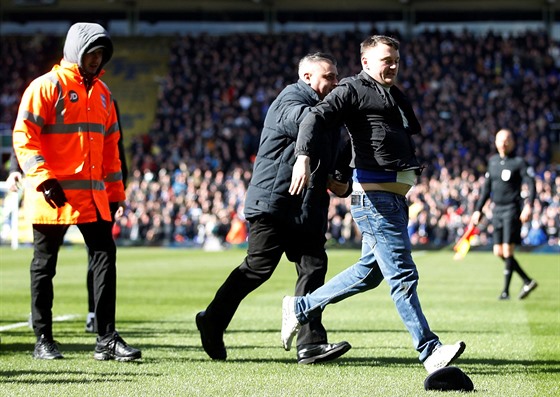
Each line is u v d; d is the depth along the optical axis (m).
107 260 9.69
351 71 60.38
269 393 7.59
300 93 9.27
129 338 11.55
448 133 52.72
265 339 11.59
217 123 56.62
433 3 65.19
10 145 58.38
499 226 18.47
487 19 66.75
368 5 66.19
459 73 58.91
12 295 18.48
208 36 64.25
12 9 68.69
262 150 9.32
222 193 48.50
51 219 9.59
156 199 48.84
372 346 10.95
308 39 62.88
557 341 11.40
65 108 9.62
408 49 61.31
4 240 44.75
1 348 10.55
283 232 9.36
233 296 9.47
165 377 8.45
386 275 8.16
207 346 9.58
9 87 62.28
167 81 61.03
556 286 22.14
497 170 18.34
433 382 7.73
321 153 9.22
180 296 18.47
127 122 61.38
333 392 7.66
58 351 9.80
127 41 67.00
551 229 42.31
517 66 59.25
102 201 9.75
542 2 64.25
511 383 8.16
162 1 65.88
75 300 17.39
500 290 20.83
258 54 62.31
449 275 26.28
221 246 45.59
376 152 8.11
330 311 15.63
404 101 8.26
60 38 66.31
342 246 45.12
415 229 44.16
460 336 11.95
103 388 7.83
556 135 55.03
